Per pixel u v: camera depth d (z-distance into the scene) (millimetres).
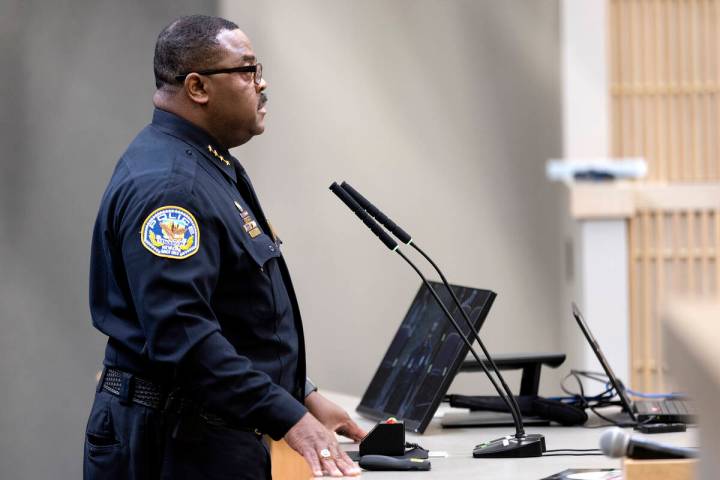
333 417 5555
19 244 11047
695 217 10906
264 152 11836
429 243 12133
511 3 12164
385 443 4637
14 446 11023
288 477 6219
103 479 4906
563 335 12188
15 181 11047
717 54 12016
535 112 12227
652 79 12070
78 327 11109
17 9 11023
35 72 11070
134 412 4832
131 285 4637
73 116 11102
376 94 12016
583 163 11648
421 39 12078
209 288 4668
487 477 4195
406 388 6125
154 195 4684
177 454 4781
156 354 4547
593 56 11688
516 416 4895
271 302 4996
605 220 10742
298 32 11859
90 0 11117
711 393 1302
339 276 11969
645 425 5461
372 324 12000
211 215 4766
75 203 11117
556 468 4371
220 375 4496
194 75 5027
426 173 12117
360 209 5125
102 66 11133
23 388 11039
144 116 11180
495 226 12219
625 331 10695
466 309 5934
